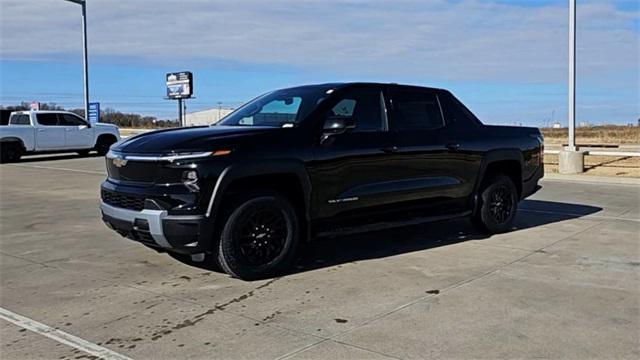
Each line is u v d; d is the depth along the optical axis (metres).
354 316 4.69
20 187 13.70
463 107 7.78
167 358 3.92
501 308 4.86
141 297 5.21
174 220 5.31
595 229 8.28
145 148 5.60
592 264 6.29
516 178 8.30
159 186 5.43
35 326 4.52
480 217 7.80
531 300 5.06
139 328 4.47
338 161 6.16
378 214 6.63
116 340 4.24
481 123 7.93
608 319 4.60
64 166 19.94
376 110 6.71
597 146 27.16
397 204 6.77
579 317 4.64
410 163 6.83
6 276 5.91
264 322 4.57
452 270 6.05
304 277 5.83
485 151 7.69
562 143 30.70
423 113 7.21
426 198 7.07
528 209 10.20
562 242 7.41
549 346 4.07
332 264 6.35
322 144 6.05
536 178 8.62
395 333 4.32
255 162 5.57
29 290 5.44
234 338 4.26
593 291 5.32
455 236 7.83
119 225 5.76
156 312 4.82
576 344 4.11
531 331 4.35
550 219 9.16
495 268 6.12
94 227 8.52
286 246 5.89
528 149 8.34
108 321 4.62
